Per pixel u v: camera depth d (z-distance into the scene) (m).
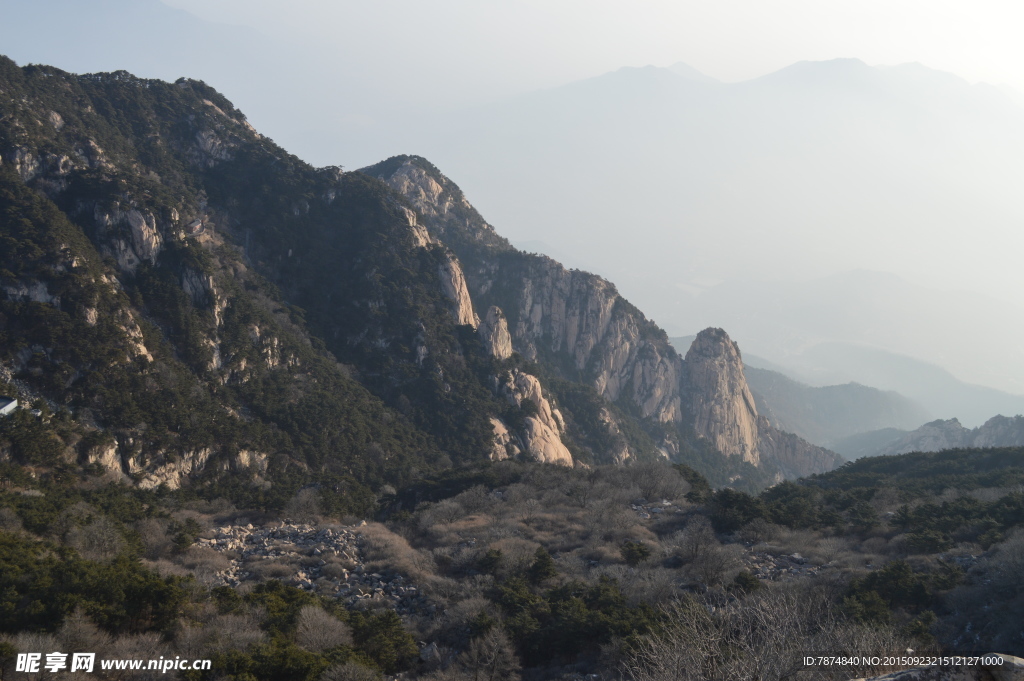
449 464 167.25
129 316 134.75
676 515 102.75
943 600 61.69
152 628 50.66
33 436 101.88
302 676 46.22
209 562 75.81
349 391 169.62
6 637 44.03
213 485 121.69
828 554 80.94
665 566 78.56
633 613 60.88
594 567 80.81
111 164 169.25
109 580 51.72
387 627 58.19
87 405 118.31
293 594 63.75
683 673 38.69
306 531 92.75
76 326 125.00
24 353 119.38
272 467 134.62
